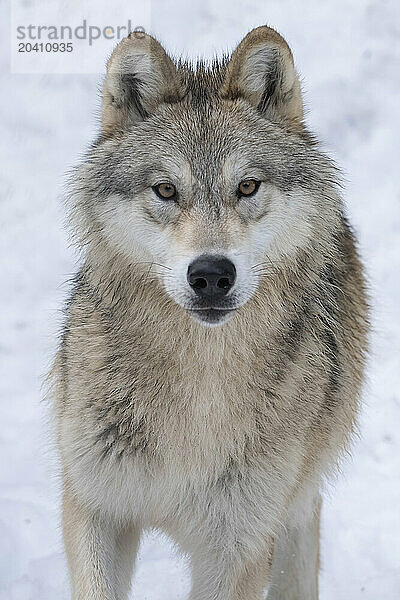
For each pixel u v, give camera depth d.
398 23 19.88
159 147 8.17
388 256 15.70
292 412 8.46
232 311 7.90
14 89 19.00
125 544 9.02
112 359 8.40
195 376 8.27
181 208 8.04
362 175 17.17
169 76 8.46
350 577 10.93
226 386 8.29
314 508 9.95
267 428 8.38
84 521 8.66
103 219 8.34
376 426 12.86
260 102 8.60
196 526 8.63
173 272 7.87
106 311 8.48
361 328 9.89
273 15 20.08
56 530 11.01
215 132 8.22
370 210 16.53
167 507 8.57
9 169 17.47
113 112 8.53
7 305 14.89
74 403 8.57
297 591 10.16
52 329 12.40
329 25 19.88
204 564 8.74
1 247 15.95
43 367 13.09
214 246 7.77
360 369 9.85
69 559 8.67
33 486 11.69
